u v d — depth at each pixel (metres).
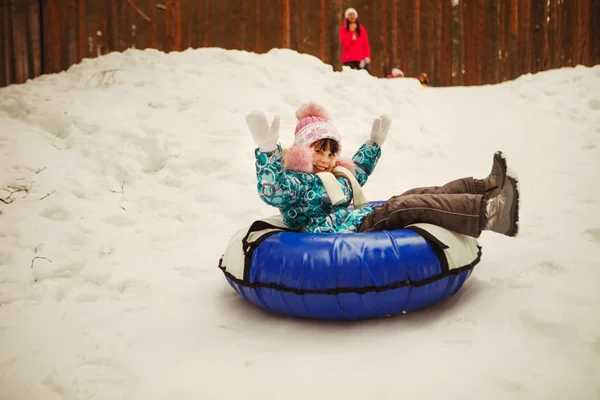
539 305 2.68
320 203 3.10
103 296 3.29
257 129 2.73
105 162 5.57
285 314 2.92
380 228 3.06
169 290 3.37
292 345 2.58
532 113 8.00
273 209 5.00
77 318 2.97
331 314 2.69
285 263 2.67
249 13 15.41
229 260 3.01
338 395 2.12
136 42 14.93
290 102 7.56
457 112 8.44
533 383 2.08
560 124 7.38
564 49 14.76
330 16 11.38
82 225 4.41
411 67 15.27
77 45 10.85
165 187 5.41
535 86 8.88
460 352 2.37
